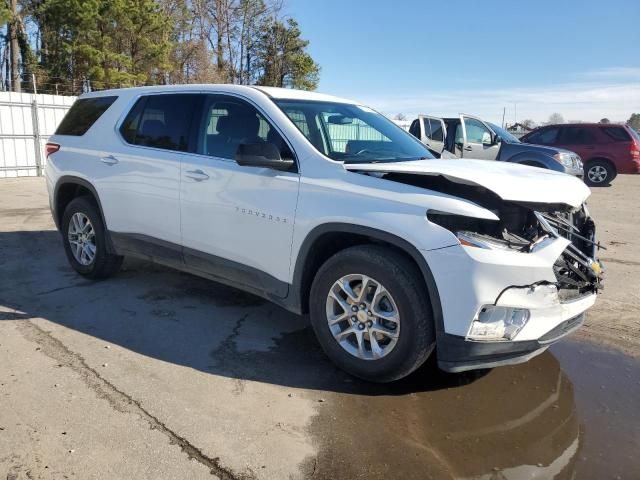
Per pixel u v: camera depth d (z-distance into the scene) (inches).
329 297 142.3
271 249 153.9
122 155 195.5
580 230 166.4
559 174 158.4
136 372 142.8
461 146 474.9
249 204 157.3
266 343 164.1
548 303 126.4
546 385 144.5
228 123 170.6
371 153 163.8
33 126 637.9
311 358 155.0
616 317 193.6
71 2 1058.1
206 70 1563.7
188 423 120.2
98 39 1121.4
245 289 167.5
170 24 1273.4
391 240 129.4
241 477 103.8
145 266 240.4
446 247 122.3
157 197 183.6
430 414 128.0
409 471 107.2
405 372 132.7
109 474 103.1
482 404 133.5
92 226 211.2
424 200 128.0
